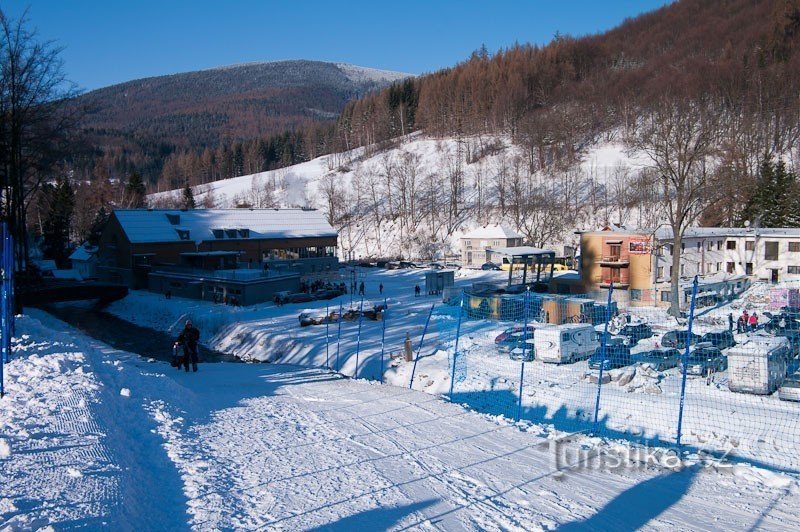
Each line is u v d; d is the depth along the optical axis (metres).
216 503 10.16
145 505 9.73
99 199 114.88
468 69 197.62
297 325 45.38
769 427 18.23
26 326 27.31
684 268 57.88
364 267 91.88
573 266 79.44
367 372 30.92
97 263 77.94
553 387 23.67
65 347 22.44
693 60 148.88
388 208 119.88
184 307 56.19
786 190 70.56
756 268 58.50
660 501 11.62
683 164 45.78
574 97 156.12
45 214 95.12
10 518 7.72
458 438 16.02
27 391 14.79
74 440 11.48
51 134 46.94
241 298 56.25
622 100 139.75
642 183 70.12
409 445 15.09
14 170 44.94
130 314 58.94
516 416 20.45
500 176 114.94
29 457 10.34
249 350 41.78
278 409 19.20
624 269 53.00
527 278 66.88
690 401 21.03
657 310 41.62
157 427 14.73
